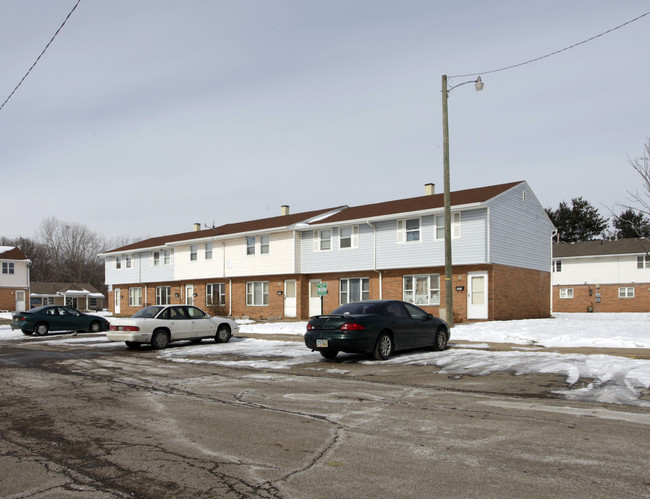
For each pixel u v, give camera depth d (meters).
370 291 28.50
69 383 9.91
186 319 17.25
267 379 10.15
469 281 25.03
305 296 31.36
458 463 4.95
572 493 4.20
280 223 33.81
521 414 6.88
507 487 4.34
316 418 6.82
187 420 6.78
